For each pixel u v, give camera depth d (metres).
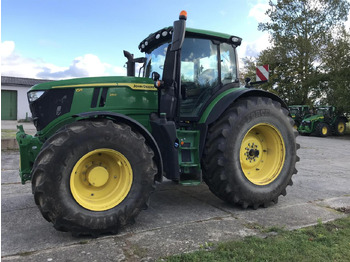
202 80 3.99
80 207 2.72
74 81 3.52
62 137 2.68
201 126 3.65
